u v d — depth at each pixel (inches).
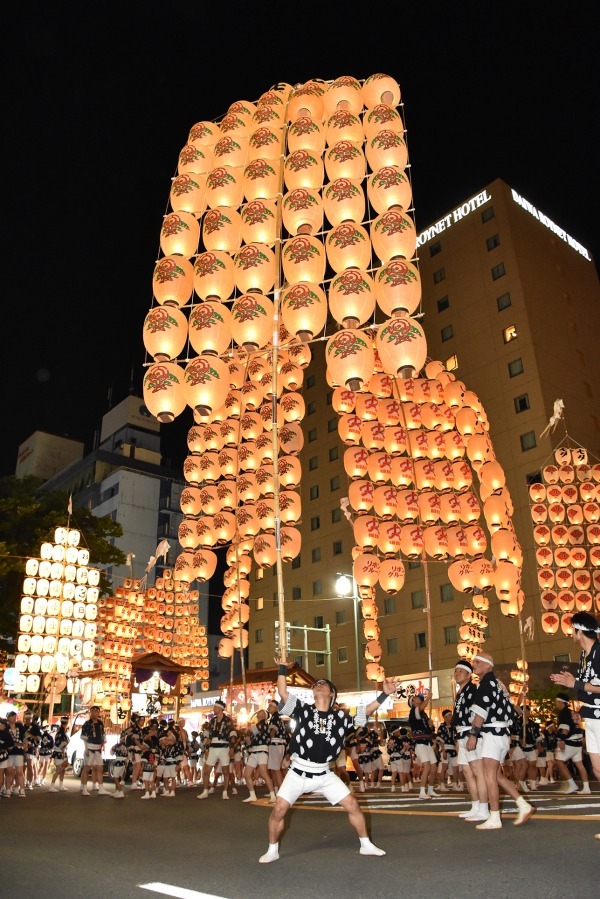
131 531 2108.8
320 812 383.6
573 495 871.1
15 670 842.8
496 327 1653.5
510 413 1569.9
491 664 283.3
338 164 455.2
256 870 212.4
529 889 169.3
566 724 494.6
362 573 708.7
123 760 579.5
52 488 2455.7
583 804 355.3
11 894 186.5
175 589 1143.0
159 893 184.9
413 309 429.4
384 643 1695.4
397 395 745.0
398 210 438.3
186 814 398.9
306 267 427.2
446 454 721.6
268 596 2055.9
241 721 976.9
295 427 709.3
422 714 478.9
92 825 347.6
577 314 1749.5
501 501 710.5
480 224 1768.0
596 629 230.1
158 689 1069.8
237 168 479.8
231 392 715.4
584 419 1595.7
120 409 2421.3
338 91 497.0
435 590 1612.9
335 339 426.6
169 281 450.9
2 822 364.2
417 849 233.3
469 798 448.1
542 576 852.6
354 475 733.9
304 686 1022.4
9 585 1090.7
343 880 192.1
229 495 732.7
